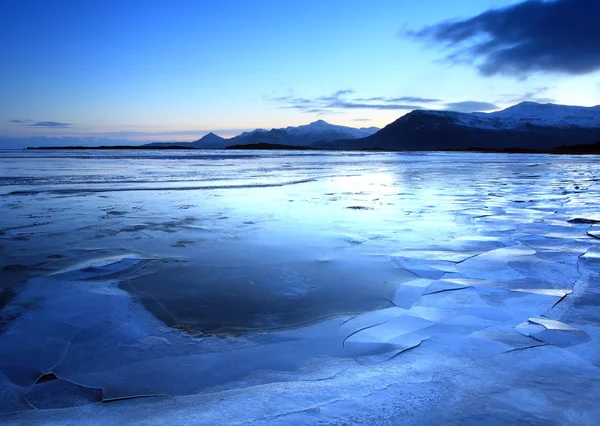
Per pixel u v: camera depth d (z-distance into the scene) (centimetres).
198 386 283
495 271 545
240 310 425
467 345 338
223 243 702
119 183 1777
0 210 1037
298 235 761
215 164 3666
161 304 439
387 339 353
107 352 335
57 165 3288
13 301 443
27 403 266
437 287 487
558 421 228
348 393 265
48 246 678
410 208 1089
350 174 2467
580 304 429
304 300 452
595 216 952
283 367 307
